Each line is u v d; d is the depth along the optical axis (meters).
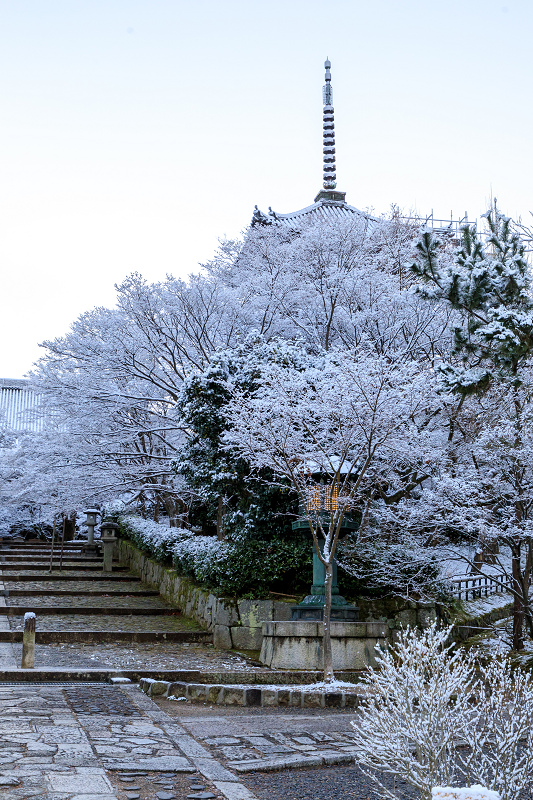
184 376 18.80
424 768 4.91
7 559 24.25
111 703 8.22
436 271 12.49
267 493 14.30
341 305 18.75
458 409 13.44
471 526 12.06
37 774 5.34
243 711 8.84
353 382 11.32
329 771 6.36
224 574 14.01
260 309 19.42
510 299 12.21
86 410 19.61
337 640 11.78
